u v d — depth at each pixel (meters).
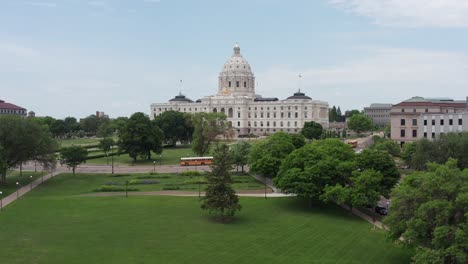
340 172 93.50
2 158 117.00
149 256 64.81
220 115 190.38
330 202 101.25
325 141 114.06
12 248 66.06
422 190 59.38
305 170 95.25
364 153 96.50
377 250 69.38
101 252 65.81
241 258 65.19
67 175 142.62
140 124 179.00
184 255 65.69
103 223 81.19
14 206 92.31
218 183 85.00
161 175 141.75
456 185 56.19
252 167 125.94
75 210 90.38
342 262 64.25
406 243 59.41
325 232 78.69
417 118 162.75
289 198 105.44
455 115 144.88
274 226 82.25
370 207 97.19
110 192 113.56
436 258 51.31
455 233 51.78
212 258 64.81
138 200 101.12
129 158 192.12
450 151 109.88
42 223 80.00
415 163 116.25
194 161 169.88
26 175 140.75
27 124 126.75
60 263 60.88
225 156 87.31
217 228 80.19
